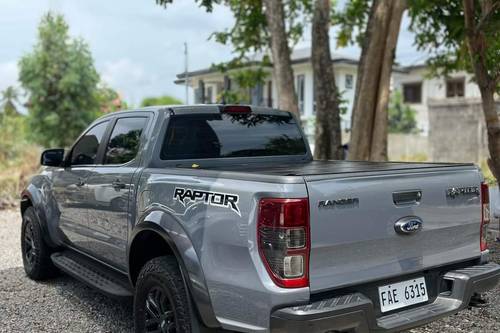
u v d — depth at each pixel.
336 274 3.02
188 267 3.31
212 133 4.41
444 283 3.62
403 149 28.22
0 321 4.84
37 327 4.69
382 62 8.93
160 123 4.21
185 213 3.43
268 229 2.91
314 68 10.16
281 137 4.84
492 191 8.02
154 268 3.59
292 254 2.87
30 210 5.99
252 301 2.98
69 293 5.65
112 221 4.39
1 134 16.92
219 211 3.17
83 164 5.10
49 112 24.45
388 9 8.80
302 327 2.82
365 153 9.09
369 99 9.02
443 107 24.02
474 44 6.40
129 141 4.47
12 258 7.29
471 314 4.80
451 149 23.77
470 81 10.57
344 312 2.92
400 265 3.29
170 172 3.74
